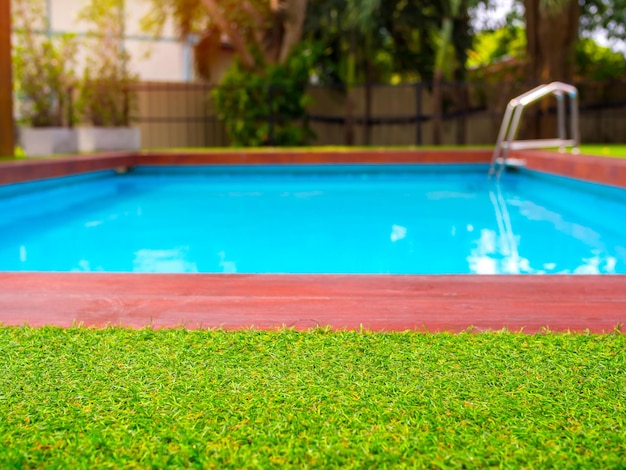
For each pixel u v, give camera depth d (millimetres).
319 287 2082
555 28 11227
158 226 4773
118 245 4051
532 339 1579
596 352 1486
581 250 3736
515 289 2039
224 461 1039
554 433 1116
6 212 5570
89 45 9586
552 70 11430
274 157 8406
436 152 8359
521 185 7430
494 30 13328
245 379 1348
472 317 1768
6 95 7109
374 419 1172
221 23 11289
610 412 1188
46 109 8891
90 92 9492
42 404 1231
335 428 1141
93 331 1652
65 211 5582
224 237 4309
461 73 12633
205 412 1201
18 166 5602
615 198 5281
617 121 12047
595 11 12695
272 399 1254
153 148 12352
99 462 1034
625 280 2143
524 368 1396
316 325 1705
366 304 1894
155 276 2240
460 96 12500
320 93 12805
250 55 11828
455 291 2021
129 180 8125
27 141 8508
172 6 12016
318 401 1245
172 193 6914
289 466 1022
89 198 6500
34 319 1772
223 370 1395
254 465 1026
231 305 1893
